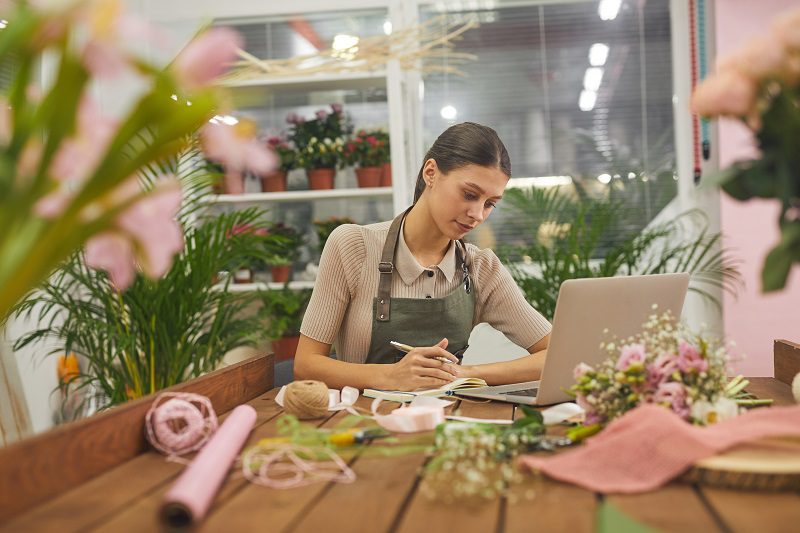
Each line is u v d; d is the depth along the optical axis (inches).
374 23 188.5
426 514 39.0
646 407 46.5
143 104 29.9
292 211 191.2
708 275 172.2
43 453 43.3
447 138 89.7
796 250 36.0
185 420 54.1
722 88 37.3
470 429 49.9
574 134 184.2
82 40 28.9
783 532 34.4
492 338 105.6
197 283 123.7
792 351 77.2
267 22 190.9
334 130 182.1
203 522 38.4
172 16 187.6
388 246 93.1
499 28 186.1
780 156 37.4
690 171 177.3
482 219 90.3
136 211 32.4
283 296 171.0
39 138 31.2
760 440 45.1
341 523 37.9
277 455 50.1
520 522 37.3
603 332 67.5
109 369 125.6
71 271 121.0
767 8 168.4
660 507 38.7
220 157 31.2
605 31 183.3
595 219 158.7
